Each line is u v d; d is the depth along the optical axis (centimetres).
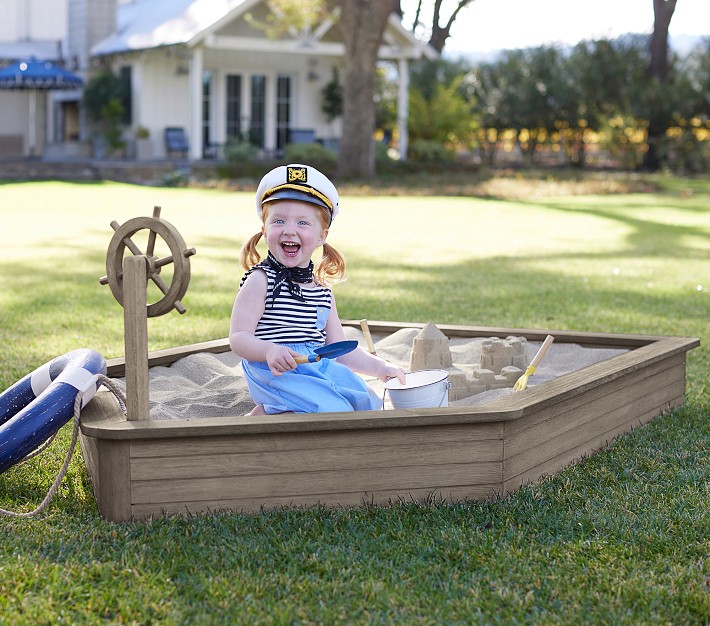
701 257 1087
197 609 248
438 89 2866
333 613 247
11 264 945
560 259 1059
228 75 2522
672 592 261
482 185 2184
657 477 358
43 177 2192
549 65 3175
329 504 314
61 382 318
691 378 522
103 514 306
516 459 334
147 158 2412
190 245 1117
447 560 281
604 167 3181
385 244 1176
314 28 2495
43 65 2278
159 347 578
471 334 520
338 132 2716
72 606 249
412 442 317
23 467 361
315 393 339
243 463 306
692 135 2911
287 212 350
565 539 297
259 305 350
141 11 2864
